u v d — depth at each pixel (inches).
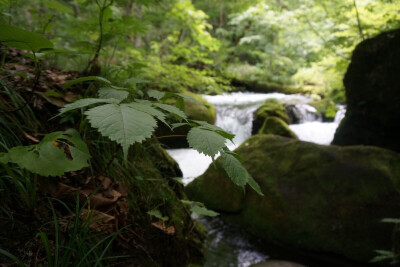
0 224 35.6
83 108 59.2
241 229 123.8
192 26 256.1
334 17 233.6
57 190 44.8
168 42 288.8
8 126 46.3
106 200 48.5
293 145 138.6
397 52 166.1
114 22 69.4
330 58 244.1
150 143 83.6
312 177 122.7
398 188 109.0
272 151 140.5
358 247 104.3
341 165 121.7
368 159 121.0
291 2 491.2
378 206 107.7
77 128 59.1
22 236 36.1
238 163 30.3
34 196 39.3
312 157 129.0
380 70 175.8
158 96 36.3
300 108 304.2
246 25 516.1
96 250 42.2
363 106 192.4
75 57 95.0
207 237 111.4
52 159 31.2
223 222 128.6
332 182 118.5
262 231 119.5
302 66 432.1
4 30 26.5
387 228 103.1
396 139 185.6
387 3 182.9
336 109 239.1
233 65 500.7
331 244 107.5
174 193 79.9
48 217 40.7
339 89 266.7
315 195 117.8
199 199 138.6
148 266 50.1
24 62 68.1
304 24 363.9
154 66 179.6
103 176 53.3
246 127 283.0
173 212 71.6
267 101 303.6
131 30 72.7
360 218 108.0
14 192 39.8
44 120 56.1
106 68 79.0
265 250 111.8
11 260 32.6
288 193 121.4
